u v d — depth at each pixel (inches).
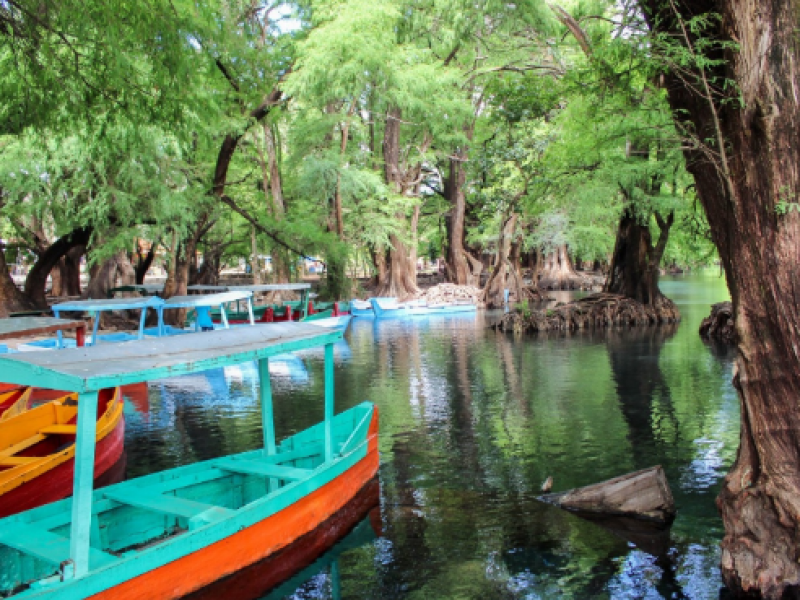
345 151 1475.1
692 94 225.8
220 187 995.9
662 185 1169.4
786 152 197.2
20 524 240.2
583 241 1672.0
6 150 850.1
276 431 466.9
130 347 258.4
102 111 442.6
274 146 1422.2
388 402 553.3
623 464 371.6
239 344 284.2
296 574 257.0
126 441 446.6
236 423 492.4
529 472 362.0
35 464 304.5
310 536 286.8
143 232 920.9
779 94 196.7
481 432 447.5
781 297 200.1
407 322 1316.4
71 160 816.9
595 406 518.9
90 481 209.3
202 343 279.3
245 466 301.4
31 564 231.8
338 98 1269.7
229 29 641.0
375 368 742.5
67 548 221.0
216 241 1619.1
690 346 852.0
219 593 243.8
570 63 925.2
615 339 946.7
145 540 269.9
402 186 1674.5
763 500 211.9
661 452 392.2
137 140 441.1
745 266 208.8
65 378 208.5
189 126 457.1
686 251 1031.0
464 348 894.4
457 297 1614.2
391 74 1208.8
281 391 617.6
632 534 279.9
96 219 887.1
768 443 209.3
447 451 404.8
